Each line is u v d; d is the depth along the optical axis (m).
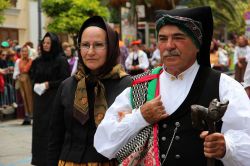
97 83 3.60
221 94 2.65
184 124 2.64
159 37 2.74
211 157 2.44
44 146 6.69
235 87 2.67
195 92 2.68
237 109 2.59
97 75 3.63
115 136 2.76
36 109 6.91
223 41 44.41
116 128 2.75
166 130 2.68
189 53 2.69
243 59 13.35
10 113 13.47
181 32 2.65
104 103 3.55
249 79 5.79
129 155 2.74
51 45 7.25
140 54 15.65
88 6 20.25
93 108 3.57
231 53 24.22
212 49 14.09
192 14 2.71
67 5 20.19
